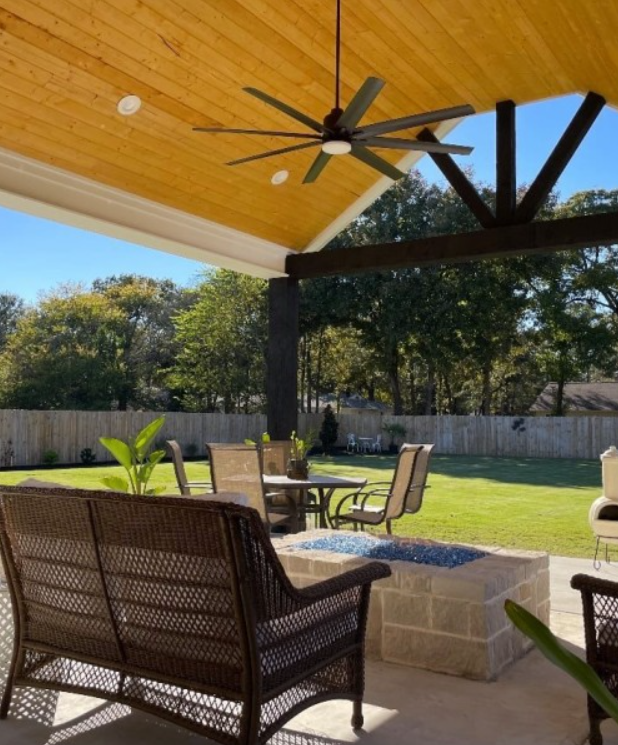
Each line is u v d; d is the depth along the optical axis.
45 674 2.74
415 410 27.92
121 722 2.72
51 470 15.62
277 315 7.60
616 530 5.54
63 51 4.34
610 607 2.37
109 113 4.93
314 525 7.79
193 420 20.17
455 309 22.89
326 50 5.09
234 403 26.00
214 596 2.19
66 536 2.46
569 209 23.47
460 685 3.12
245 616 2.12
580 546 6.70
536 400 28.12
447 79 5.72
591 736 2.49
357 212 7.40
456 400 29.03
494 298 22.83
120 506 2.29
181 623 2.27
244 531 2.10
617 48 4.86
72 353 25.77
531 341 24.62
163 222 6.16
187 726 2.29
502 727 2.69
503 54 5.31
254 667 2.13
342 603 2.59
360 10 4.71
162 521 2.22
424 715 2.80
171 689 2.74
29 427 16.97
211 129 4.36
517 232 6.07
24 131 4.77
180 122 5.30
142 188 5.80
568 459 19.55
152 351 28.36
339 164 6.59
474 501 10.39
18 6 3.96
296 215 7.10
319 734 2.62
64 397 25.33
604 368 25.36
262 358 25.11
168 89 4.95
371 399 29.42
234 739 2.17
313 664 2.41
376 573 2.66
